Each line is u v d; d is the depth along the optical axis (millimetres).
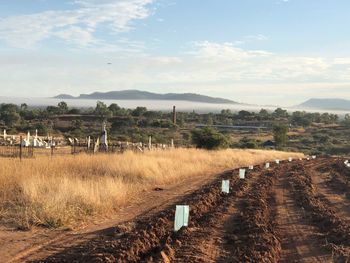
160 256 8812
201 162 32406
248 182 23797
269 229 11898
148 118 127125
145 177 21297
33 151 33000
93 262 8195
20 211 12242
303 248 10375
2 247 9414
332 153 88688
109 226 11766
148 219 12508
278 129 91688
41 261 8414
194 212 13766
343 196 19984
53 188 14555
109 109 146375
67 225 11609
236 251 9641
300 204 16766
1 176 15781
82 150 35594
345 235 11344
